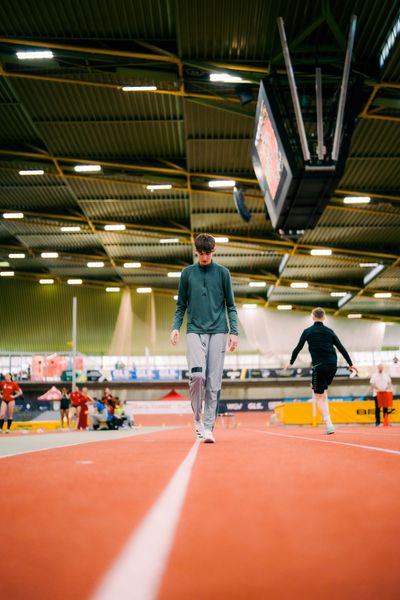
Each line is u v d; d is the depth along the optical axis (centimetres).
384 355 4000
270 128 1220
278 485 157
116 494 143
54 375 3469
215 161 1917
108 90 1561
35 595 59
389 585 61
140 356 3859
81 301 3838
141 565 70
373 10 1161
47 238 2933
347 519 102
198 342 443
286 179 1165
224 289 457
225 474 190
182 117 1708
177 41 1300
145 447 376
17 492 149
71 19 1264
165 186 2136
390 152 1817
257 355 3903
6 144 1925
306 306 3950
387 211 2302
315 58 1204
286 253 2880
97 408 1998
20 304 3791
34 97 1586
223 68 1320
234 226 2584
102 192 2283
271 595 58
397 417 1944
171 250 3064
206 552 78
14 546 83
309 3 1162
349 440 461
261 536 89
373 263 2989
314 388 623
